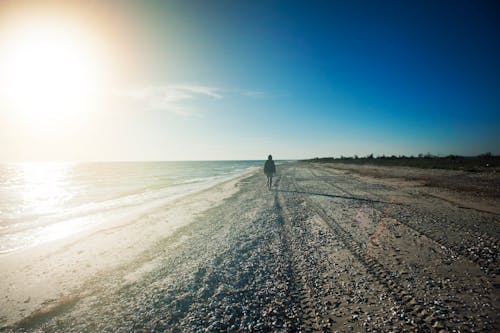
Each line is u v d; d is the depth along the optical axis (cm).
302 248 710
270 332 375
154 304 477
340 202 1310
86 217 1390
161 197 2041
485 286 445
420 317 376
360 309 412
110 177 4928
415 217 919
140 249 823
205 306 457
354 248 675
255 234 884
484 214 901
